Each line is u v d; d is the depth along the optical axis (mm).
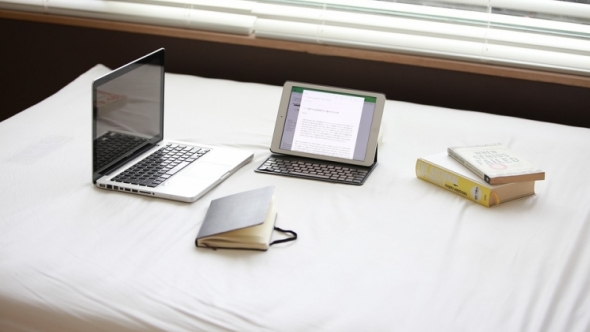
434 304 1197
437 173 1646
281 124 1793
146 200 1546
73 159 1734
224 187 1616
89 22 2605
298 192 1601
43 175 1646
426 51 2348
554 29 2275
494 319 1161
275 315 1157
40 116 2006
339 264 1311
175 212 1495
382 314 1166
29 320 1210
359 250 1361
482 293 1235
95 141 1569
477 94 2375
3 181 1608
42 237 1380
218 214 1429
